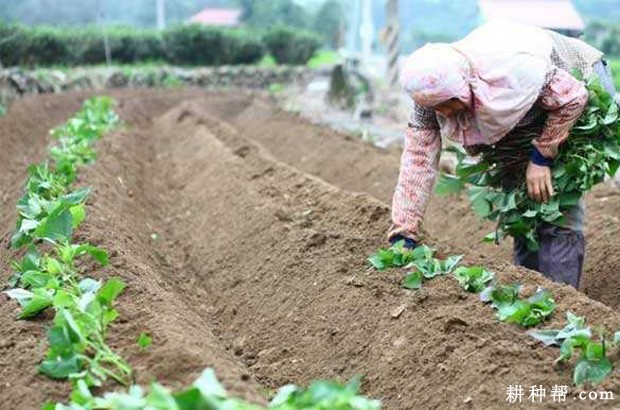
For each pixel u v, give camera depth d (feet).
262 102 95.66
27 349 19.52
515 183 25.31
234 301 28.07
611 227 30.60
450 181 26.30
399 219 24.13
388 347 21.36
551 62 23.20
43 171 31.71
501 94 22.21
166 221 41.14
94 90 97.14
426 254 23.91
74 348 18.03
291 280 26.48
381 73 115.03
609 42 106.93
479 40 22.82
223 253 32.07
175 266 33.83
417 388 19.75
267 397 18.63
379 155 49.98
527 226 25.04
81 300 19.22
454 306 21.67
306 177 35.32
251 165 40.57
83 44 104.99
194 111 71.00
